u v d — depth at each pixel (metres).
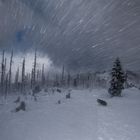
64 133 13.51
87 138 12.42
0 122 17.88
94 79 88.44
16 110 23.03
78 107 23.95
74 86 75.12
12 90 55.16
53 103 28.58
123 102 27.19
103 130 14.18
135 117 18.05
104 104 24.45
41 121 17.34
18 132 14.09
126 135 12.99
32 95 41.03
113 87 34.72
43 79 67.88
